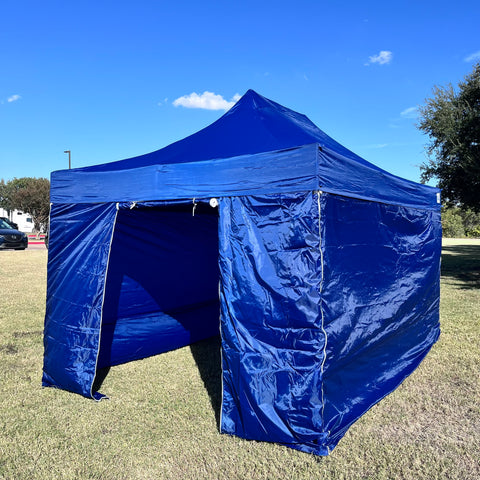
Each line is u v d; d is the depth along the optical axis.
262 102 5.21
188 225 6.41
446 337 6.38
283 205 3.36
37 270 13.30
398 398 4.19
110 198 4.28
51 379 4.52
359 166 3.98
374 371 4.43
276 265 3.37
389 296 4.72
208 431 3.57
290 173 3.32
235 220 3.54
